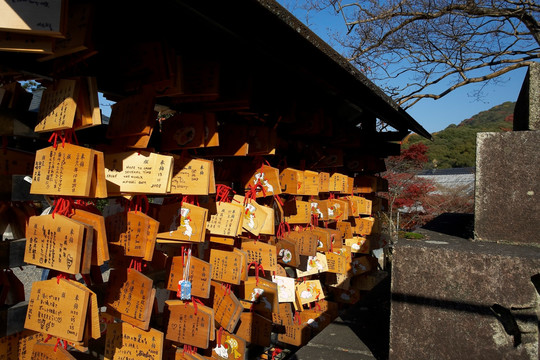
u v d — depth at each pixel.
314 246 2.90
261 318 2.67
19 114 1.55
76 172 1.36
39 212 1.99
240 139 2.32
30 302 1.45
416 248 2.12
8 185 1.54
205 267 1.91
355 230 4.36
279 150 3.07
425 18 7.64
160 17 1.69
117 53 1.78
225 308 2.21
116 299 1.73
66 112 1.35
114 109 1.75
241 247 2.64
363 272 4.38
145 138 1.59
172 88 1.68
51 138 1.43
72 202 1.50
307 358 2.46
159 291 2.79
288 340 3.32
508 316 1.94
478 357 1.98
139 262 1.74
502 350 1.95
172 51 1.66
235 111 2.41
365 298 4.08
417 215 12.09
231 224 2.11
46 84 1.72
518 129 2.72
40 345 1.54
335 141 3.58
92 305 1.39
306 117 2.99
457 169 17.78
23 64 1.50
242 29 1.61
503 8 7.44
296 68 2.10
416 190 11.81
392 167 12.40
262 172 2.53
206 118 1.90
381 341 2.74
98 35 1.70
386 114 3.60
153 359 1.65
